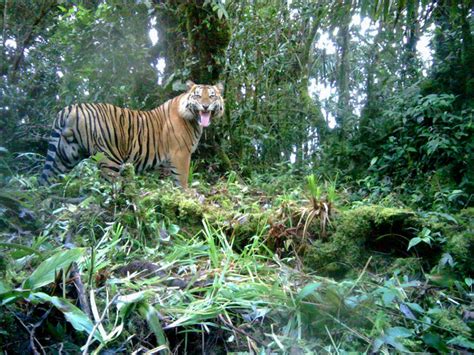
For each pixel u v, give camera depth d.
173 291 2.60
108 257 2.97
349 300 2.46
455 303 2.72
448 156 5.39
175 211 3.81
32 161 5.88
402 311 2.43
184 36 6.91
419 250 3.32
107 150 5.49
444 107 5.89
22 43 7.38
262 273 3.03
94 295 2.41
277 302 2.53
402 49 8.23
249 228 3.59
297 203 3.99
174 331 2.38
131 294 2.37
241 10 7.95
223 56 6.90
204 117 5.74
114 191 3.58
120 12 6.92
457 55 6.37
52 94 7.56
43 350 2.08
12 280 2.38
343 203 4.52
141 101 7.08
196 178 6.31
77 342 2.25
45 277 2.24
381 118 6.75
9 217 3.18
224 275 2.82
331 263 3.32
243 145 7.43
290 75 9.47
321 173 6.52
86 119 5.33
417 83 6.71
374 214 3.37
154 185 5.12
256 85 8.17
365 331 2.39
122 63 6.98
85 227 3.30
